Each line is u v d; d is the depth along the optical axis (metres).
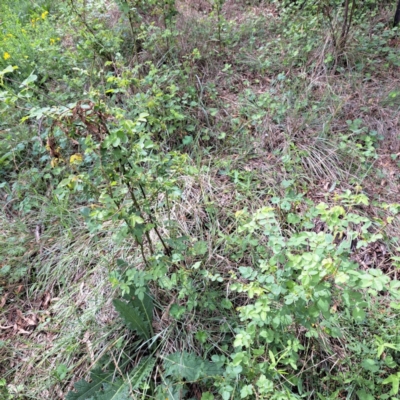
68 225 2.87
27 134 3.33
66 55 3.90
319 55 3.85
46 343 2.35
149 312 2.24
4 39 4.28
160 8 3.81
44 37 4.36
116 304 2.11
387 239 2.48
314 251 1.51
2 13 5.10
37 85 3.80
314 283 1.47
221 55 4.05
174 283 1.96
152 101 2.92
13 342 2.39
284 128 3.28
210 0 4.82
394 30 4.07
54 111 1.69
